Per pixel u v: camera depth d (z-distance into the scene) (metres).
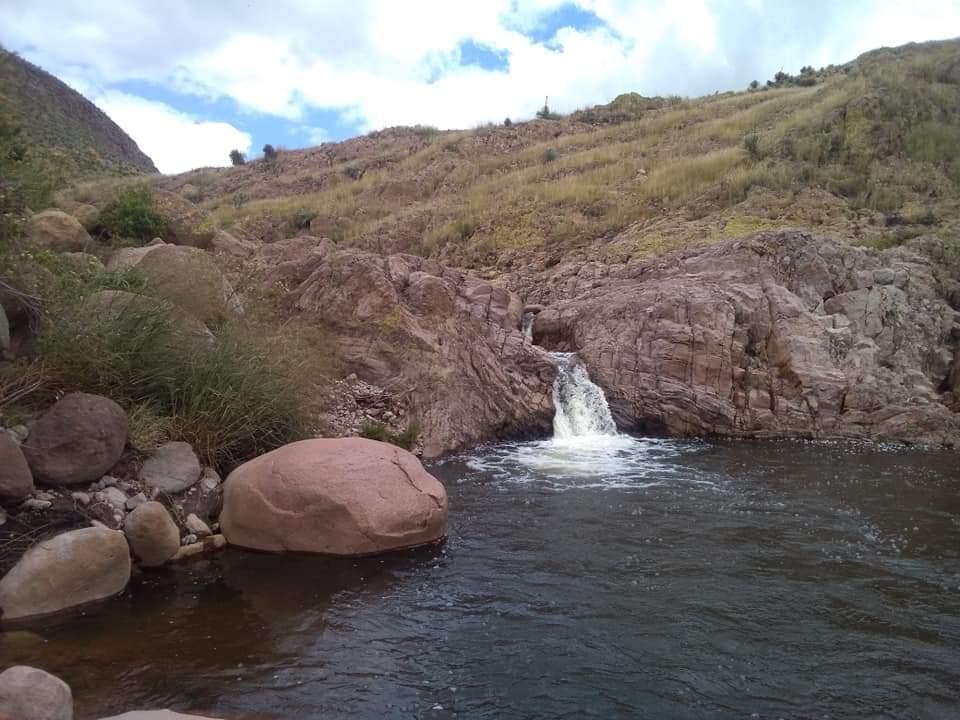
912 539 7.29
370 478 6.88
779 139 24.50
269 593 5.69
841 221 19.38
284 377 8.64
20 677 3.34
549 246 22.05
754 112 30.42
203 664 4.54
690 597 5.80
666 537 7.28
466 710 4.19
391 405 11.20
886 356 14.12
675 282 15.55
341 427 10.14
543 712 4.20
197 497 6.93
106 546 5.50
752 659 4.84
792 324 14.27
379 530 6.60
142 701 4.05
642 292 15.20
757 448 12.24
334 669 4.57
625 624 5.32
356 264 12.63
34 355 6.89
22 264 6.95
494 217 24.20
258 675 4.44
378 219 27.59
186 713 3.96
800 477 10.01
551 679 4.55
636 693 4.41
